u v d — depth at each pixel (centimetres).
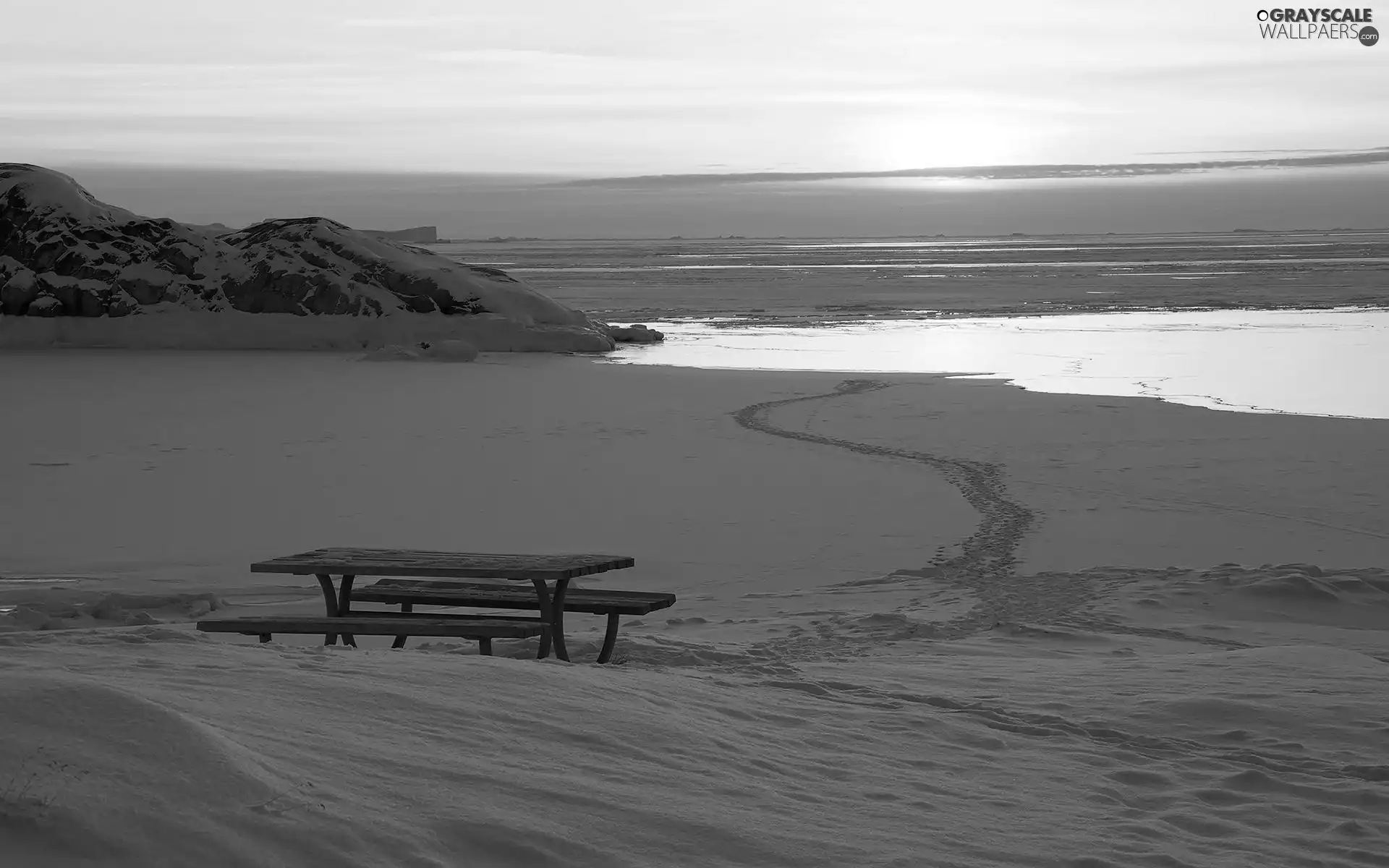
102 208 5153
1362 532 1548
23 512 1673
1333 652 801
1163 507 1706
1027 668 769
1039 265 12081
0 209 5003
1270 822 462
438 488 1864
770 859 362
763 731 531
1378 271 9675
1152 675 733
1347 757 561
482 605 795
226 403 2902
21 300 4750
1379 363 3647
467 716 456
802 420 2594
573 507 1722
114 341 4703
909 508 1709
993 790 478
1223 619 1050
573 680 547
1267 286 7725
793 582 1307
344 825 323
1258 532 1551
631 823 369
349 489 1852
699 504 1741
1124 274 9619
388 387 3262
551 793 380
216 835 305
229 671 485
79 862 289
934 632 962
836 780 465
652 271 11938
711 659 806
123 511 1689
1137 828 437
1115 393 3073
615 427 2498
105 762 321
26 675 374
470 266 5128
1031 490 1838
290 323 4728
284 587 1257
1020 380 3350
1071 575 1242
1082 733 592
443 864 317
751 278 9888
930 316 5928
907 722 584
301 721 412
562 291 8512
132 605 1105
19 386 3278
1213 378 3331
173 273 4866
